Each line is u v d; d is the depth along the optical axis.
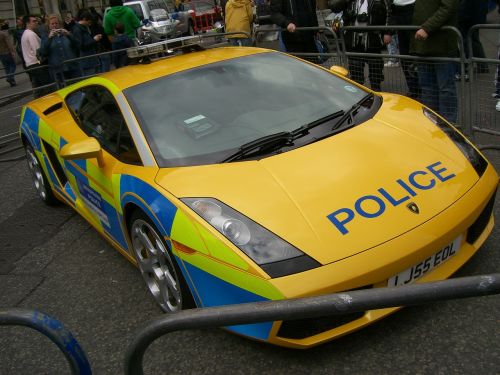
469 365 2.36
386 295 1.50
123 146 3.30
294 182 2.66
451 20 4.96
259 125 3.20
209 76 3.61
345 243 2.33
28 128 4.73
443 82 5.14
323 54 6.49
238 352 2.65
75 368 1.87
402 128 3.14
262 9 11.36
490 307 2.69
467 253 2.72
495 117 5.00
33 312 1.84
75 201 4.21
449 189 2.67
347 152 2.88
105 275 3.70
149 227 2.90
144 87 3.52
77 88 4.35
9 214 5.16
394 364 2.43
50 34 8.99
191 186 2.73
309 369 2.46
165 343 2.81
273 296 2.21
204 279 2.48
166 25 17.80
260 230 2.41
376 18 6.09
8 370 2.89
